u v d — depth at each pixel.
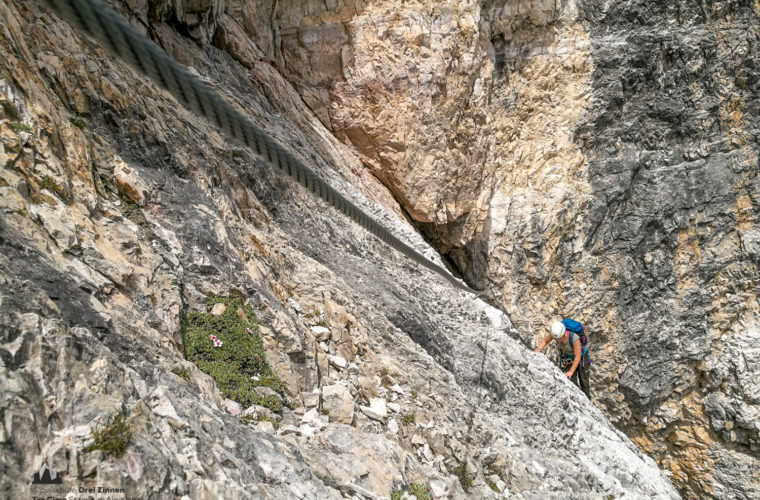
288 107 10.45
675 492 8.67
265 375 3.94
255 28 11.12
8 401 2.10
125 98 4.85
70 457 2.14
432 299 8.30
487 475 5.03
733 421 14.91
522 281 14.41
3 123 3.30
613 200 14.97
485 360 7.26
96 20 0.96
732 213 15.39
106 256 3.42
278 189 6.83
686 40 15.03
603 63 14.67
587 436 7.94
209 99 1.12
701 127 15.32
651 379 15.34
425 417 4.84
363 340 5.21
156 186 4.51
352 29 11.99
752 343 14.93
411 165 12.27
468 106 13.49
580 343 10.17
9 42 3.78
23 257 2.83
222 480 2.56
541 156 14.73
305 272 5.70
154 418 2.60
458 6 12.77
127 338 3.08
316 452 3.46
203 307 4.00
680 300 15.52
